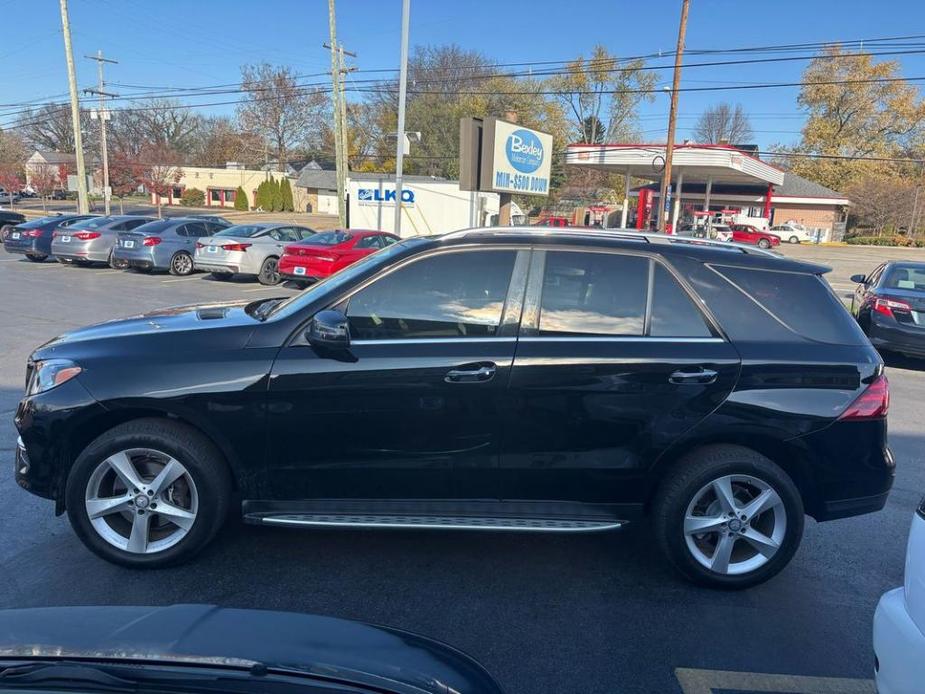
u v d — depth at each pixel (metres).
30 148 79.56
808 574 4.05
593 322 3.75
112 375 3.60
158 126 75.88
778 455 3.83
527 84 61.84
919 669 2.26
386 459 3.69
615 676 3.03
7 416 6.33
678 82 27.55
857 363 3.76
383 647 1.90
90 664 1.69
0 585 3.56
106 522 3.74
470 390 3.61
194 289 16.72
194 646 1.78
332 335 3.50
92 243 20.25
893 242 55.38
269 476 3.70
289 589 3.62
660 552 3.82
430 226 33.12
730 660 3.18
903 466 6.07
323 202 74.19
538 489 3.76
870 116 62.22
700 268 3.83
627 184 36.25
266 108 70.25
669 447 3.68
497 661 3.10
